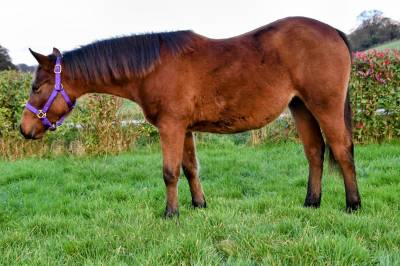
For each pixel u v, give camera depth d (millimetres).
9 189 5496
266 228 3340
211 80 3777
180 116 3793
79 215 4293
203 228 3406
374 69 7672
